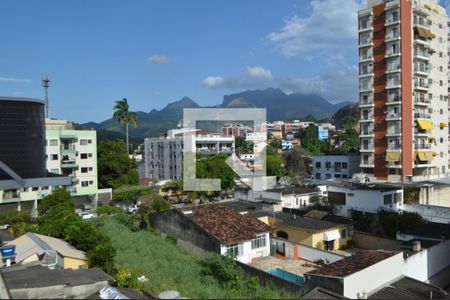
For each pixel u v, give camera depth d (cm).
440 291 2064
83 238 2634
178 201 6000
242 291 2039
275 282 2194
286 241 3138
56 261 2219
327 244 3278
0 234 3362
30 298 1503
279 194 4600
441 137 6656
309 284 2036
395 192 3834
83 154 6600
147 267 2394
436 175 6291
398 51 6019
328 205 4094
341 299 1786
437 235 2997
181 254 2891
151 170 9206
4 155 5400
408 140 6056
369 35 6397
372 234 3488
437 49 6544
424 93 6309
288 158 8962
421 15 6284
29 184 5578
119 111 8238
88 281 1648
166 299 1366
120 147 7281
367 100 6462
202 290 1941
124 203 6256
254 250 3059
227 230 3028
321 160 7406
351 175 6850
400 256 2270
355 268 2028
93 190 6612
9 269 1875
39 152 5866
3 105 5391
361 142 6581
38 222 3878
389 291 2052
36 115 5806
